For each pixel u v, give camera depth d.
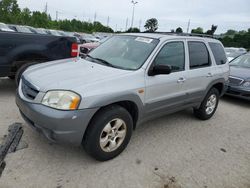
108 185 2.86
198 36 5.05
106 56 4.06
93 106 2.90
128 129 3.43
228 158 3.76
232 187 3.06
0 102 5.01
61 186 2.76
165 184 2.98
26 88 3.25
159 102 3.85
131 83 3.35
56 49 5.73
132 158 3.45
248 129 5.06
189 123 5.01
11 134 3.73
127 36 4.38
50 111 2.80
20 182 2.75
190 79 4.36
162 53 3.87
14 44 5.16
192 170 3.33
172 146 3.94
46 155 3.30
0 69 5.11
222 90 5.47
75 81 3.03
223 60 5.45
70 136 2.86
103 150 3.21
